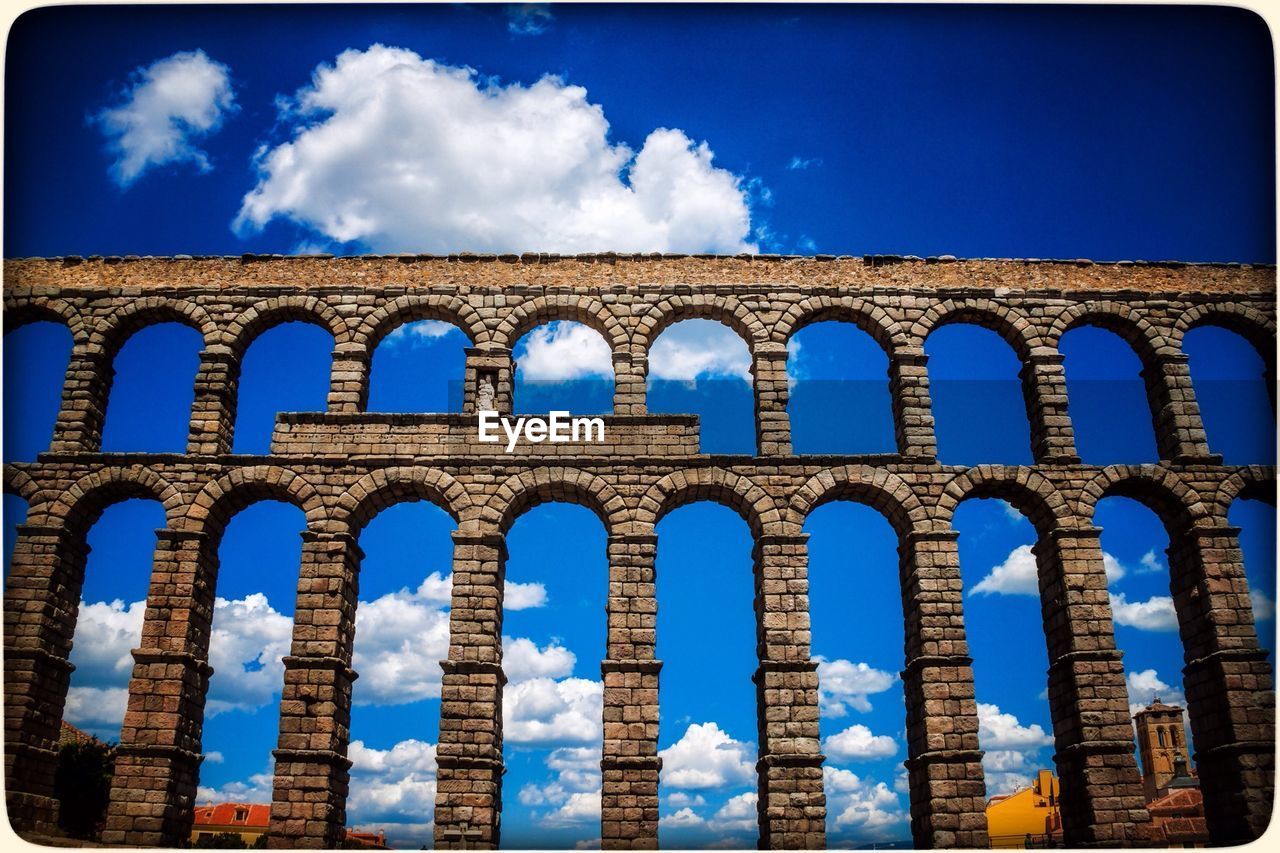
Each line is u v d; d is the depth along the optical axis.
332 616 37.12
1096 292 43.16
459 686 36.03
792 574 37.81
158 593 37.41
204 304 42.38
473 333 41.97
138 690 36.12
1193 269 43.69
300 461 39.19
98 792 57.84
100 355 41.75
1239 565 38.88
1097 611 37.91
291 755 35.19
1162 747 89.69
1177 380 41.66
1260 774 36.12
